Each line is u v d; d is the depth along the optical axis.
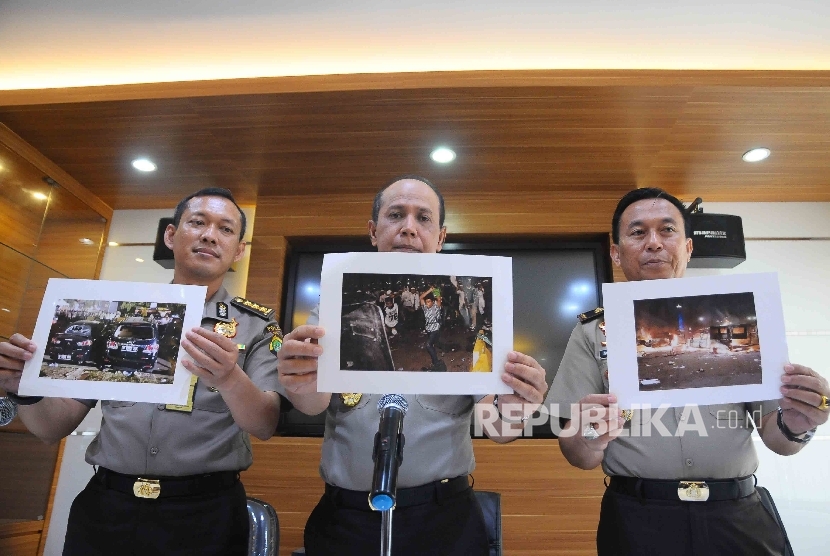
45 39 2.23
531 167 2.50
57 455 2.53
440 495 1.02
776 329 0.94
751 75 1.95
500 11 2.07
